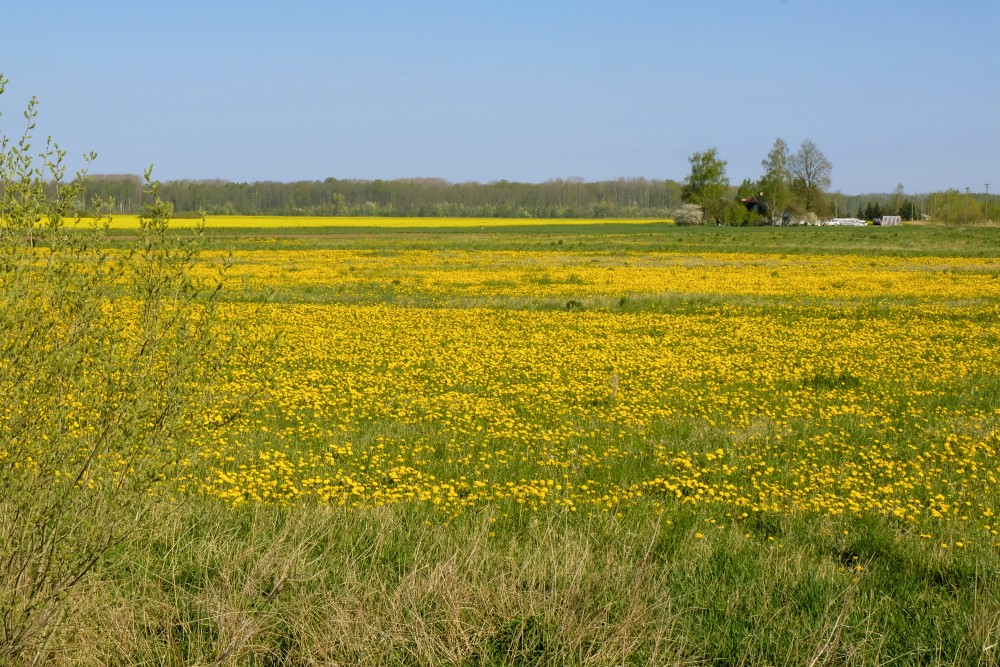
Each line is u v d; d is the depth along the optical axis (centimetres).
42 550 482
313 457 1073
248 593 588
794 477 1054
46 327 480
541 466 1065
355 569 637
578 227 11431
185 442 532
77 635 524
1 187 465
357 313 2733
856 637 581
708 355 2067
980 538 827
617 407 1445
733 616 598
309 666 534
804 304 3116
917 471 1093
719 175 14100
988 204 13612
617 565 646
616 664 537
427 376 1745
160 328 503
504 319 2698
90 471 488
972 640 564
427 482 997
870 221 14625
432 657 541
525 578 630
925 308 3003
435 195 17300
